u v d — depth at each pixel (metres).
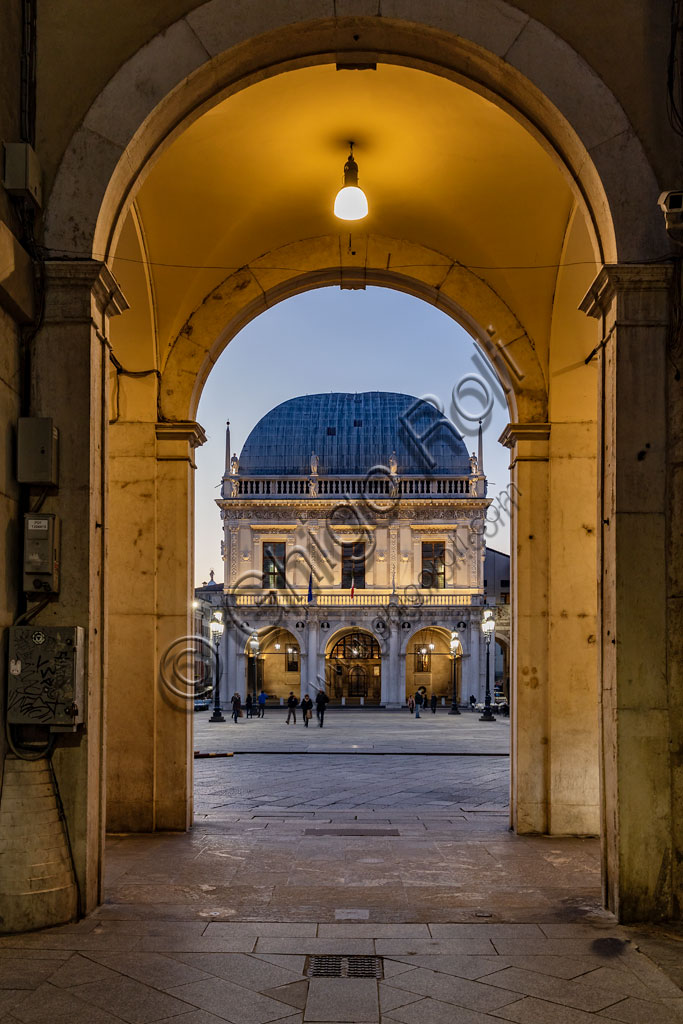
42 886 6.36
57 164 7.02
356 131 9.45
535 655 10.52
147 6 7.14
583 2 7.25
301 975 5.49
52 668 6.53
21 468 6.66
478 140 9.40
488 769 19.02
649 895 6.64
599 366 7.44
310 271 11.06
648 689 6.81
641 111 7.18
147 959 5.73
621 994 5.23
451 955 5.86
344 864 8.57
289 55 7.52
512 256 10.62
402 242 11.07
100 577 7.11
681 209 6.75
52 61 7.09
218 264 10.85
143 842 9.66
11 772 6.55
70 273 6.89
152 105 7.07
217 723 34.94
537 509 10.66
